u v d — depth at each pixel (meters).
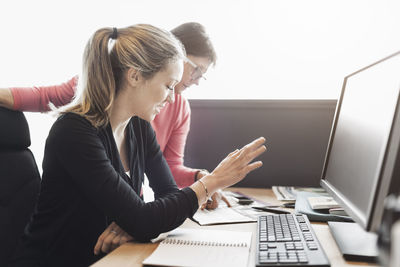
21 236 1.05
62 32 2.09
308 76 1.79
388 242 0.37
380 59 0.78
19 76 2.15
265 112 1.74
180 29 1.52
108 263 0.74
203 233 0.92
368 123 0.78
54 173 1.00
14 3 2.12
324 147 1.70
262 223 0.94
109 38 1.04
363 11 1.67
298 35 1.79
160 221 0.89
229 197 1.40
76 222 1.00
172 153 1.70
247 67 1.86
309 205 1.17
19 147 1.20
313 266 0.65
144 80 1.02
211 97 1.91
